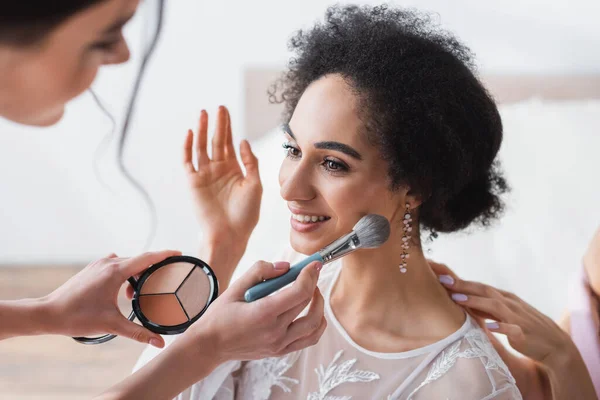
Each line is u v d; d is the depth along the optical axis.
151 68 2.81
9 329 0.87
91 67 0.65
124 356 2.43
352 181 0.91
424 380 0.94
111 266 0.91
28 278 2.93
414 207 0.97
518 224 1.85
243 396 1.07
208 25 2.78
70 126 2.85
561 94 2.68
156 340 0.87
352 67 0.90
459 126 0.92
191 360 0.80
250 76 2.74
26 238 3.00
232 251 1.14
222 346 0.80
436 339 0.97
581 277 1.28
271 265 0.83
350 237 0.85
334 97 0.90
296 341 0.84
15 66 0.59
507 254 1.75
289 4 2.75
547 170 2.07
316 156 0.92
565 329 1.29
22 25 0.55
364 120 0.89
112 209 2.97
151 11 0.68
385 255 0.99
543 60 2.70
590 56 2.67
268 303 0.78
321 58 0.95
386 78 0.89
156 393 0.78
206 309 0.89
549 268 1.72
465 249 1.77
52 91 0.63
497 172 1.08
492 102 0.97
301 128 0.92
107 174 2.92
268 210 1.90
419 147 0.91
